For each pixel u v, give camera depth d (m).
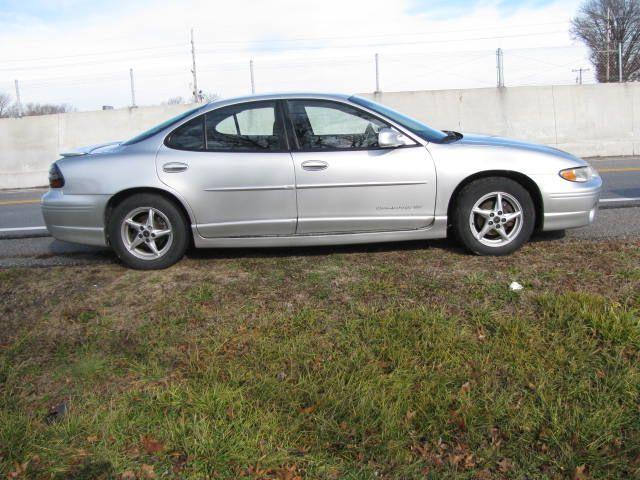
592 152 14.45
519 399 2.80
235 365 3.16
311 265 4.78
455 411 2.71
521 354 3.11
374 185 4.80
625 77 30.61
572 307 3.54
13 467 2.49
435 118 15.09
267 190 4.80
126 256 4.91
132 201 4.85
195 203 4.82
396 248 5.25
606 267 4.32
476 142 4.99
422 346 3.24
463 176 4.79
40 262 5.44
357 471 2.42
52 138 14.66
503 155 4.82
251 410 2.78
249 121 4.95
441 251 5.06
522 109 14.98
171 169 4.82
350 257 5.00
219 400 2.84
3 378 3.18
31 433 2.68
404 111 15.16
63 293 4.36
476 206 4.82
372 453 2.51
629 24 40.38
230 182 4.80
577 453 2.46
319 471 2.43
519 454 2.49
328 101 4.96
